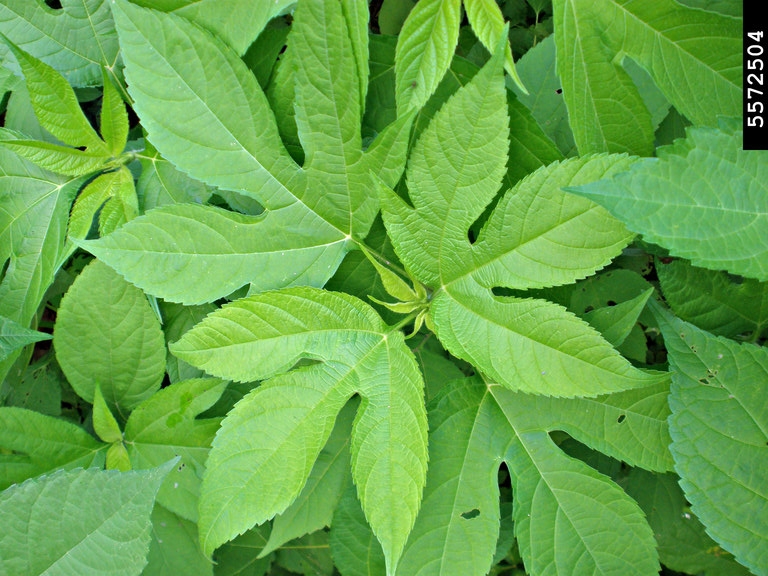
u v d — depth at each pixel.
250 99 0.46
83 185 0.52
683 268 0.48
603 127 0.47
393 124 0.45
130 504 0.45
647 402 0.47
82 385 0.51
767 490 0.45
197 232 0.46
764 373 0.45
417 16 0.45
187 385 0.50
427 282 0.47
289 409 0.46
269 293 0.45
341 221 0.47
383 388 0.46
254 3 0.46
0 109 0.55
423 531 0.47
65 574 0.45
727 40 0.45
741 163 0.43
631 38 0.46
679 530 0.54
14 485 0.45
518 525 0.47
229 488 0.45
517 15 0.57
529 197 0.44
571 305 0.55
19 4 0.50
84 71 0.51
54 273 0.50
